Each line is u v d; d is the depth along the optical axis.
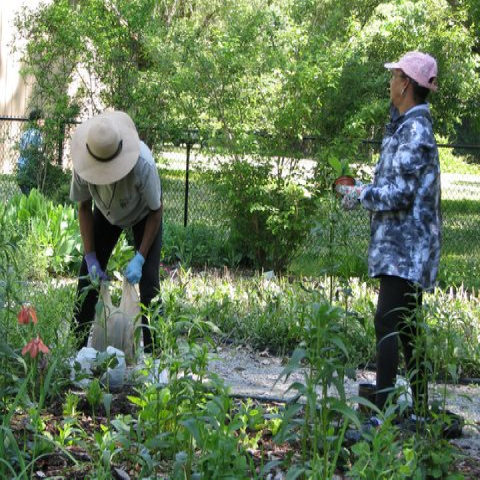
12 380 4.59
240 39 11.04
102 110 13.08
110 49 12.53
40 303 6.32
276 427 4.90
